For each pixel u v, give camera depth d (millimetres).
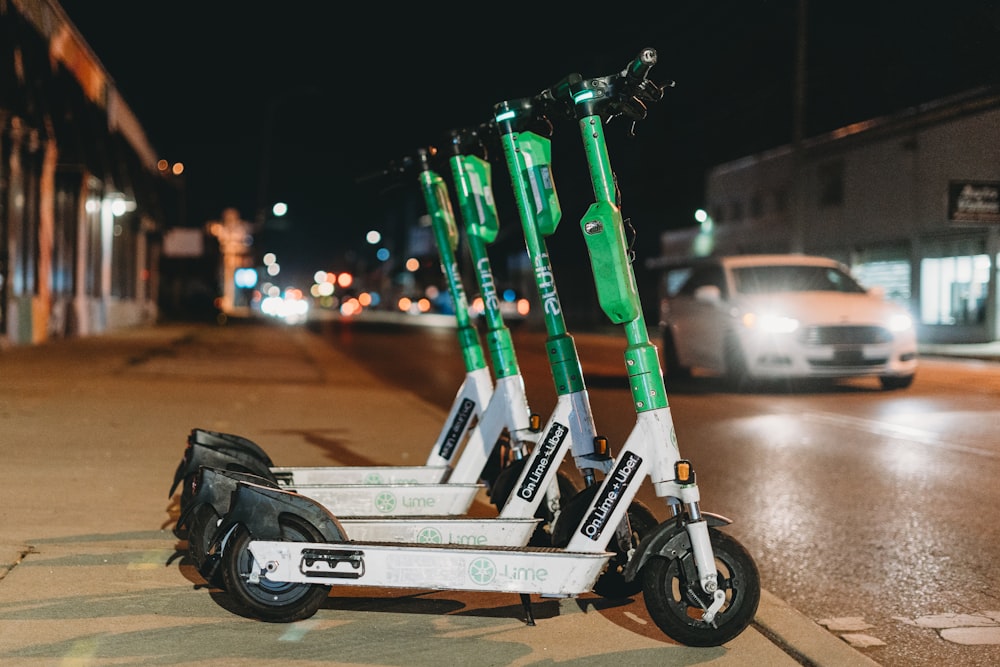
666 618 4434
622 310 4504
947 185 26406
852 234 34000
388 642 4516
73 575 5367
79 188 27438
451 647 4477
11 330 21734
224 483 4941
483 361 6254
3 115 18812
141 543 6027
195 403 13422
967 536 6973
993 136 24688
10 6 18688
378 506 5812
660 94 4488
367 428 11555
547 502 5367
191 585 5234
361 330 42906
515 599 5246
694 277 17906
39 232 23531
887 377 15805
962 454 10102
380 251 109938
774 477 8984
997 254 26531
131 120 35750
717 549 4457
